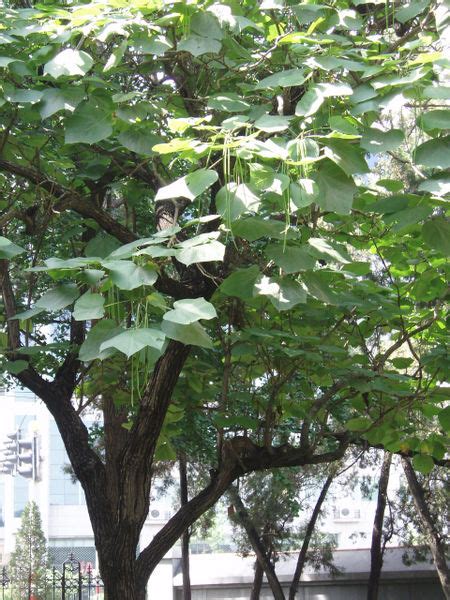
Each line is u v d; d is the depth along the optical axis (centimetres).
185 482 1484
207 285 519
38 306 353
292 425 1088
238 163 340
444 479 1515
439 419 546
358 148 364
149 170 582
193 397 604
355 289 544
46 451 3634
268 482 1537
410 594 1944
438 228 375
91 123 413
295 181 356
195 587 2102
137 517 530
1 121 506
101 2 436
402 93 354
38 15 448
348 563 1981
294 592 1619
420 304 708
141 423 521
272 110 477
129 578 531
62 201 539
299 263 348
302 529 1706
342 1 473
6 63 409
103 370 583
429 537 1526
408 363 602
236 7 459
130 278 316
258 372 609
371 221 536
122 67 516
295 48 412
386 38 493
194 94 535
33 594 1886
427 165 338
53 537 3778
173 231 344
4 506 3722
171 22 446
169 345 511
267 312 561
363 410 611
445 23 407
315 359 498
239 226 346
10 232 727
